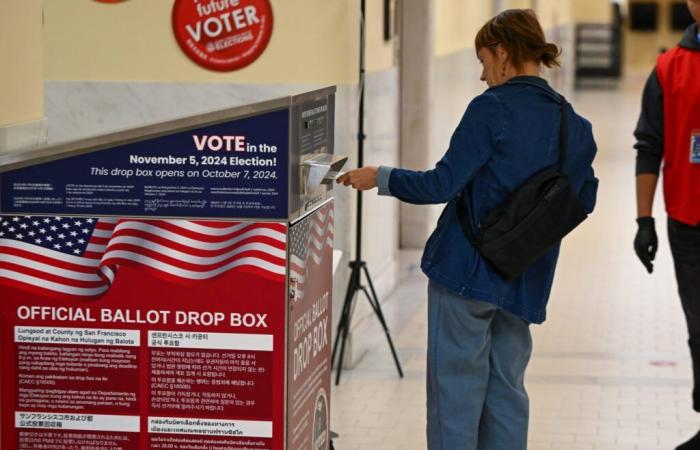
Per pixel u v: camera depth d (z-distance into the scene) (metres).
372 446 4.75
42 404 2.78
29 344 2.77
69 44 5.90
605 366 6.04
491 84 3.59
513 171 3.43
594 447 4.78
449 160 3.39
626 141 16.89
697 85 4.28
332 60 5.73
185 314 2.73
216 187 2.71
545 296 3.59
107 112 5.92
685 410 5.30
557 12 20.30
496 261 3.42
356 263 5.69
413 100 8.87
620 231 10.42
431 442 3.60
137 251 2.73
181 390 2.76
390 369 5.97
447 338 3.54
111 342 2.76
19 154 2.73
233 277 2.71
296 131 2.72
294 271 2.75
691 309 4.40
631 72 31.91
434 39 9.00
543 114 3.47
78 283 2.75
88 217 2.74
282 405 2.73
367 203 6.66
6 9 3.19
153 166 2.72
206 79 5.83
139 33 5.85
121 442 2.78
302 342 2.85
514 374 3.66
